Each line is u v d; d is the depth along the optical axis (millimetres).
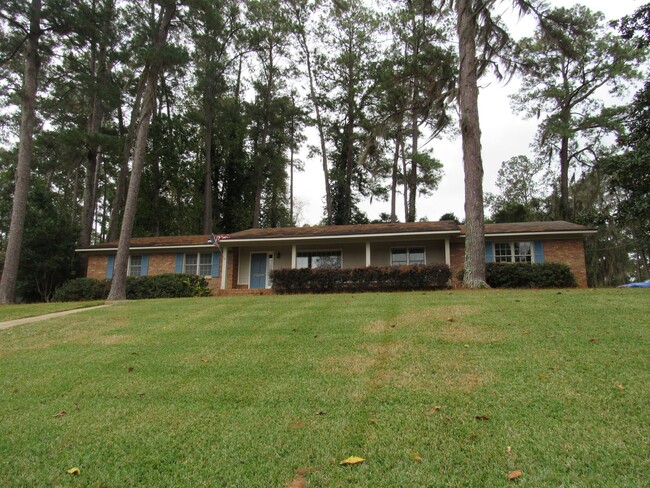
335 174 33969
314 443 3668
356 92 32031
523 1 14273
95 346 7555
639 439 3414
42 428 4266
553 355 5613
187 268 21359
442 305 9445
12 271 18344
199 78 30641
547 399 4277
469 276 13562
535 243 17922
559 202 31672
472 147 13844
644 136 15914
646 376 4707
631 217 15594
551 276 15141
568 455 3254
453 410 4160
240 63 33938
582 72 26266
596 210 29094
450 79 16828
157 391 5148
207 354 6594
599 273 33156
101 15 20688
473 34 14062
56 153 30219
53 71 23875
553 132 26516
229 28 31125
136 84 29219
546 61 25109
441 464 3242
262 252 21250
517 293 11102
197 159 33406
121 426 4227
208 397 4867
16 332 9219
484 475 3072
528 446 3414
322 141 33750
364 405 4398
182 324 8977
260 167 33406
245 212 34938
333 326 7949
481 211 13719
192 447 3729
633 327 6703
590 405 4090
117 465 3490
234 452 3598
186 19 19031
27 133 19266
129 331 8609
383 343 6617
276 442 3725
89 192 25344
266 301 11859
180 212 31578
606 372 4895
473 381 4863
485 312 8391
